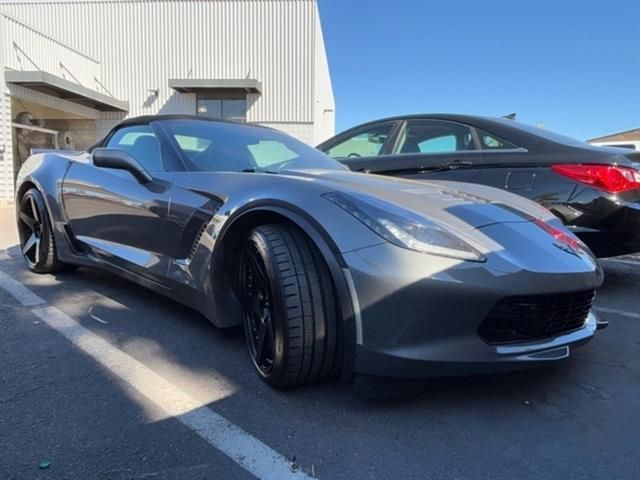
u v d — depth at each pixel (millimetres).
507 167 3881
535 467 1732
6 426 1905
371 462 1739
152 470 1667
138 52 15570
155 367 2453
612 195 3479
